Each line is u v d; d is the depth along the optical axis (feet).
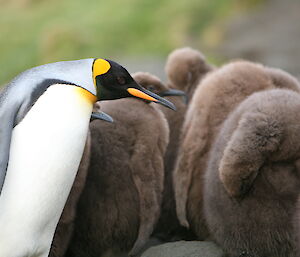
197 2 136.56
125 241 37.88
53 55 118.32
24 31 138.72
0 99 30.01
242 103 35.37
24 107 29.48
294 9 139.44
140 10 135.74
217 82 38.78
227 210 34.06
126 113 38.06
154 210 37.40
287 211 32.71
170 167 43.06
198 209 38.73
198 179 38.37
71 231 35.32
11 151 29.12
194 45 123.54
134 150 37.47
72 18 140.67
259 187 32.86
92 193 36.70
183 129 40.32
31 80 30.12
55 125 29.50
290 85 40.04
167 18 133.08
